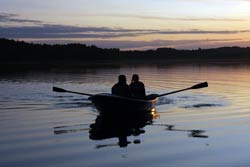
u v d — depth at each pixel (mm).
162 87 23672
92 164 7812
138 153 8594
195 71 41312
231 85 24438
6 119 12953
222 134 10430
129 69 46719
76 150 8867
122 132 10844
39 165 7746
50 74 36250
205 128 11289
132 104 14344
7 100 17766
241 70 43000
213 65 60531
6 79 29922
